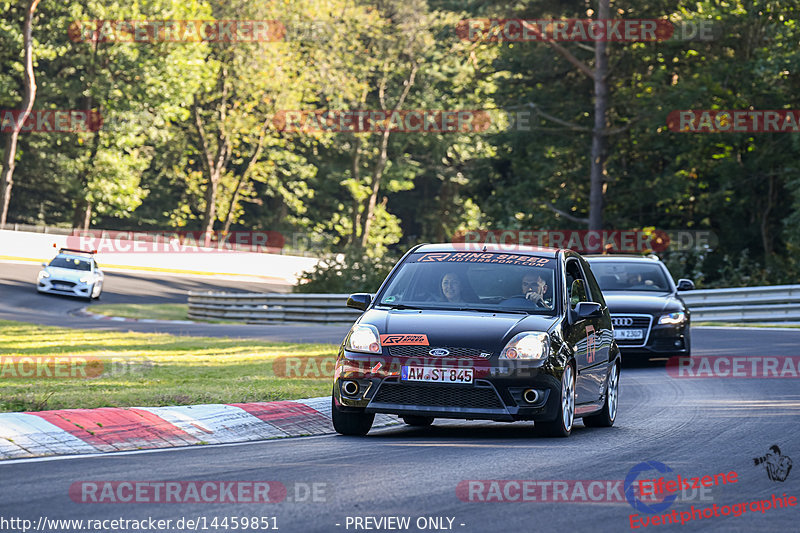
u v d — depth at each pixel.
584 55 155.00
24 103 193.88
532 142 158.25
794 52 123.06
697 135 140.00
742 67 137.25
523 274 36.16
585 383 35.25
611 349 38.94
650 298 63.16
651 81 145.88
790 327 91.88
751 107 139.38
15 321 100.38
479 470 25.64
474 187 174.38
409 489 22.88
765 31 138.88
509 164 170.38
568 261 38.19
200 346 74.06
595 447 30.62
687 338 62.25
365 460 26.95
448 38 157.62
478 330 32.50
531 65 159.38
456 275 36.16
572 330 34.53
